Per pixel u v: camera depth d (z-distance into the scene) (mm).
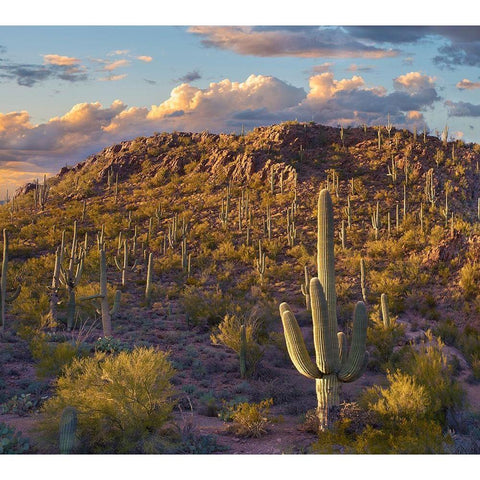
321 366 8953
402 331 19172
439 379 9875
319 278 9367
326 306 8938
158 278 36375
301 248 39656
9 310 22656
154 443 7633
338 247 38969
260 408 10250
